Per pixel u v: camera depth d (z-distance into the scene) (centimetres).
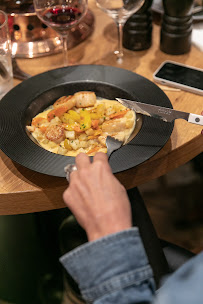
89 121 105
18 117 105
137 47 133
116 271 59
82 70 117
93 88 115
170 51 131
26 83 113
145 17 127
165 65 124
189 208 185
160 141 97
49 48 134
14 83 124
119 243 60
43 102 113
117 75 116
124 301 58
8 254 142
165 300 47
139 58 131
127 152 94
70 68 118
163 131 99
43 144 103
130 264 60
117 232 61
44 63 131
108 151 94
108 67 118
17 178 99
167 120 97
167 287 48
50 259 148
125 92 112
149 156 93
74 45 137
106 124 105
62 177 90
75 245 119
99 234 64
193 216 184
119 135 100
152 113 97
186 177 188
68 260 62
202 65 128
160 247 100
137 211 105
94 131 105
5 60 112
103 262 60
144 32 130
